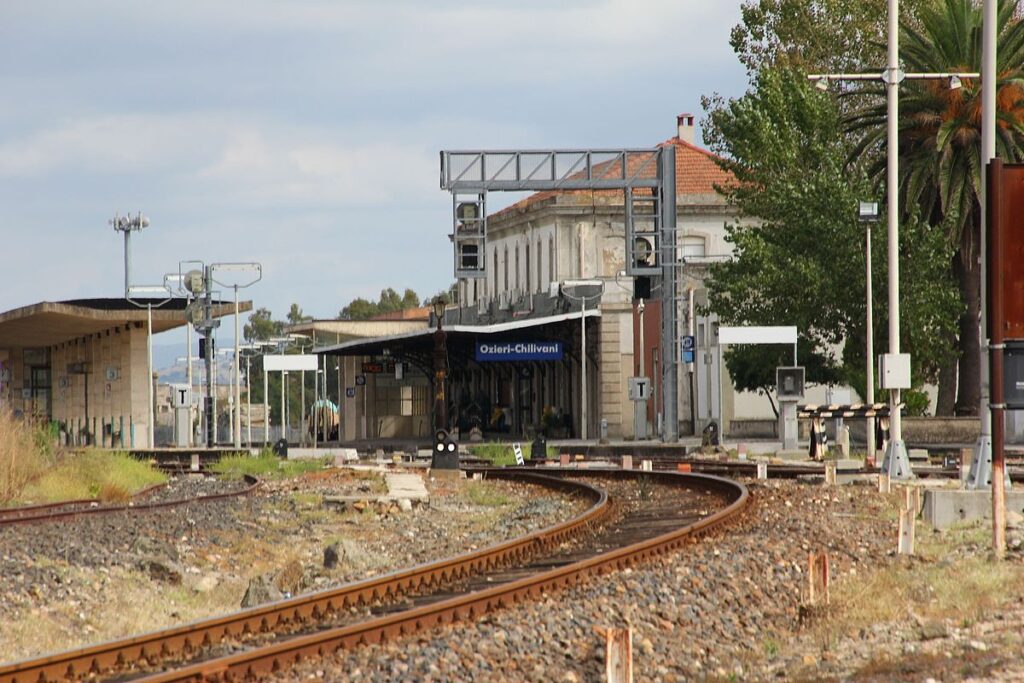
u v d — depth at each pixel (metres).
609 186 107.25
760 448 100.38
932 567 33.53
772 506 48.53
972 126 103.31
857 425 106.88
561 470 77.81
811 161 117.06
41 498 60.56
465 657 22.77
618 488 64.06
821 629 26.06
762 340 93.25
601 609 27.22
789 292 107.88
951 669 20.69
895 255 62.25
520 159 104.69
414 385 195.00
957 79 63.16
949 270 108.88
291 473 84.88
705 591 29.95
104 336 175.38
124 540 41.22
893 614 27.27
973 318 108.50
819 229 106.06
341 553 38.34
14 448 61.41
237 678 21.03
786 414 89.88
